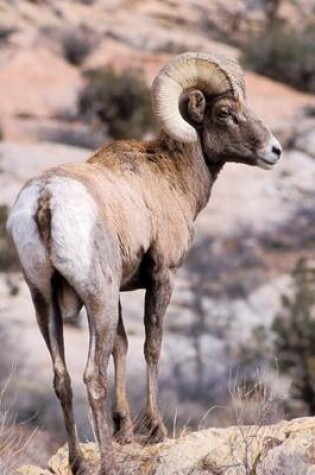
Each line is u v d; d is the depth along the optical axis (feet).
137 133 484.74
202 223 417.49
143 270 111.04
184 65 114.32
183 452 100.99
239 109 117.60
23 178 401.90
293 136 481.46
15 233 99.60
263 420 102.68
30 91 520.42
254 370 279.49
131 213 106.63
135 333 304.09
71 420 102.01
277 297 352.69
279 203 435.53
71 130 488.02
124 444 109.81
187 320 326.44
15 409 242.58
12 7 589.73
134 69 501.15
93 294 99.09
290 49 588.91
